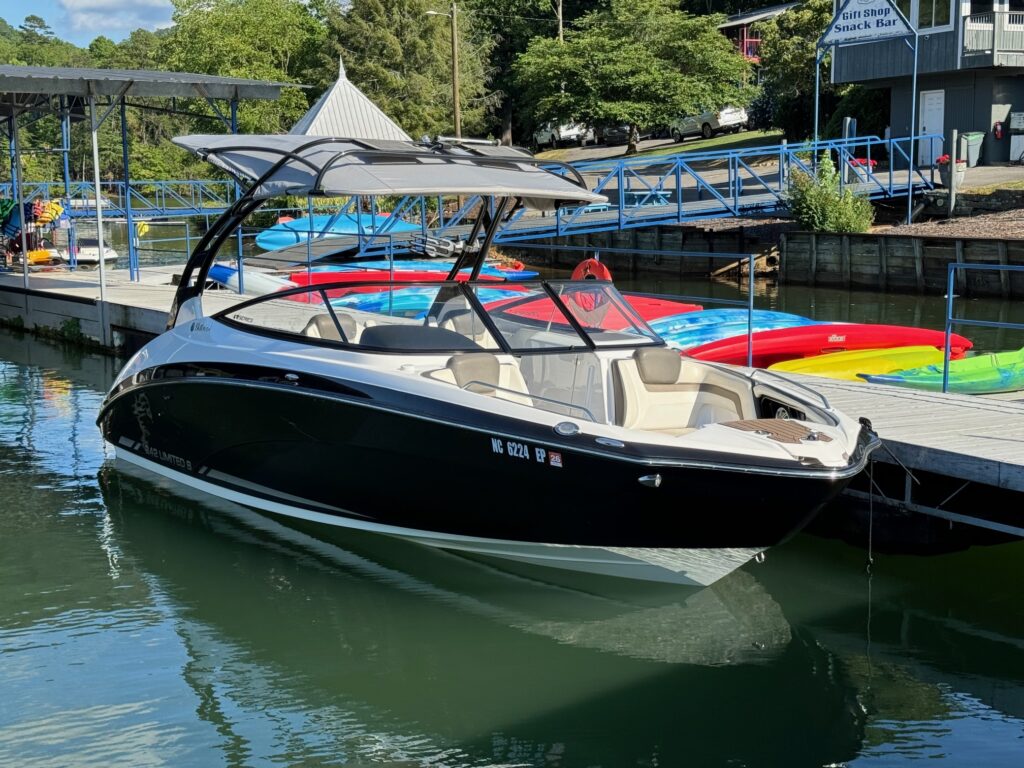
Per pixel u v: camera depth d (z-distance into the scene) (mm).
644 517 5191
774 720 4555
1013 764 4215
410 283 6461
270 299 6633
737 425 5449
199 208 28578
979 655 5148
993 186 21047
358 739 4410
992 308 16141
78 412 10406
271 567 6297
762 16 46938
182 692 4801
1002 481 5582
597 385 6055
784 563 6312
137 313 13062
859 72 26422
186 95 14305
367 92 41312
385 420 5656
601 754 4293
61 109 17516
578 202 6715
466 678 4941
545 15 49969
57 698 4738
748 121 41000
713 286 20391
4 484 7895
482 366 5934
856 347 10508
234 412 6445
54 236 22672
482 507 5652
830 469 5031
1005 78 24328
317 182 5738
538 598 5883
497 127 50562
